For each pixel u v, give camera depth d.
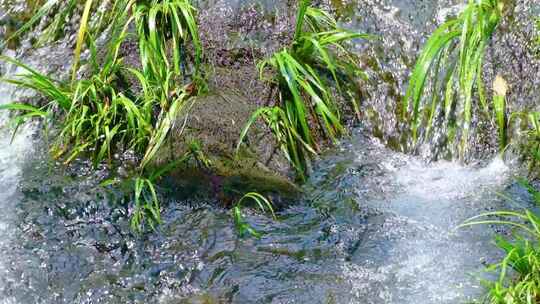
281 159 4.10
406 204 4.04
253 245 3.90
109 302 3.74
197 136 4.06
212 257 3.86
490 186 4.10
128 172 4.11
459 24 4.22
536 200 3.98
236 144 4.06
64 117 4.28
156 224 3.96
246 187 4.02
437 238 3.91
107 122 4.15
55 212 4.00
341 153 4.21
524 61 4.25
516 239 3.87
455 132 4.21
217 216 3.98
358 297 3.73
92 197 4.04
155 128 4.14
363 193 4.08
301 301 3.72
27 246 3.89
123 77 4.27
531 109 4.20
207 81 4.24
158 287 3.78
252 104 4.19
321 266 3.83
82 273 3.82
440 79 4.27
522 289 3.57
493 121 4.20
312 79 4.16
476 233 3.92
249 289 3.77
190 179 4.04
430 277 3.78
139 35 4.22
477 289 3.73
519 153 4.16
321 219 3.99
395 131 4.27
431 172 4.17
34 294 3.75
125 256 3.87
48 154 4.20
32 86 4.16
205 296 3.75
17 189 4.08
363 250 3.88
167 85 4.17
